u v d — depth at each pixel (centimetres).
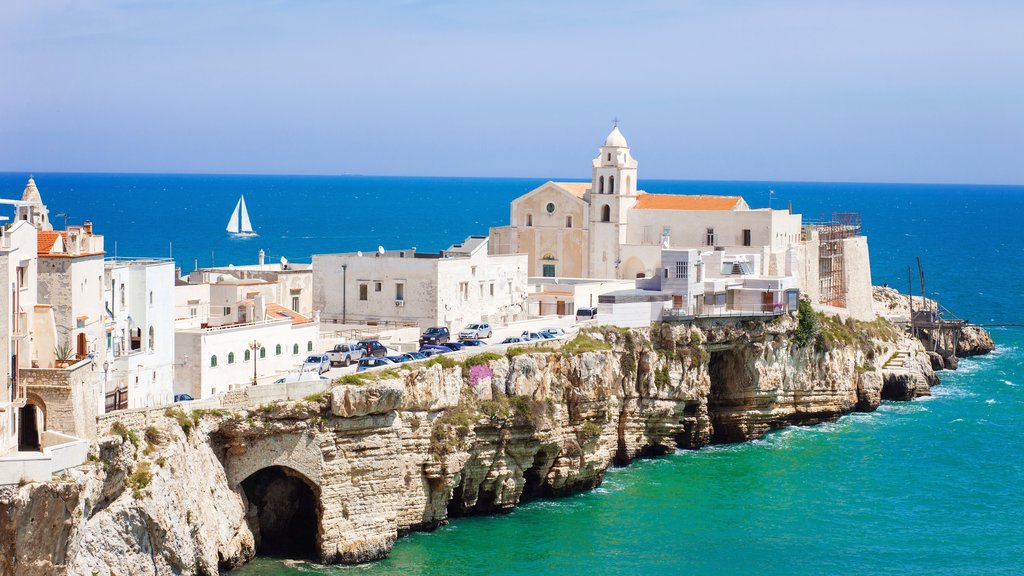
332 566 9662
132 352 10088
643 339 13200
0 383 7794
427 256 15475
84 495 7669
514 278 15550
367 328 13950
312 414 9662
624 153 17800
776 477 12581
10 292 7888
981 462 13262
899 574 9994
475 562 9888
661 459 13238
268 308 12719
